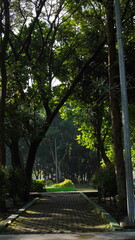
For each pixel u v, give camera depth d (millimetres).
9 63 19969
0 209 13141
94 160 60531
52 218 11266
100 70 19453
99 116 20172
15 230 8852
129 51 18062
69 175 62062
